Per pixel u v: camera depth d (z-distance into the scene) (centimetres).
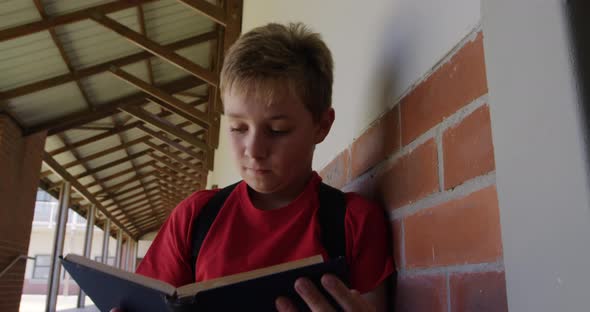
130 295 57
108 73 681
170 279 85
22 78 582
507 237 41
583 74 34
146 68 721
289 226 79
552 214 35
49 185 971
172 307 49
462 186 54
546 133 36
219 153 703
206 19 638
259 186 75
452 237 56
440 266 59
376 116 86
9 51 521
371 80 90
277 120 73
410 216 69
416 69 69
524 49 39
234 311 50
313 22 145
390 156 78
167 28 637
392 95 78
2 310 641
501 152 43
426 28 66
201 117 695
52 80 608
